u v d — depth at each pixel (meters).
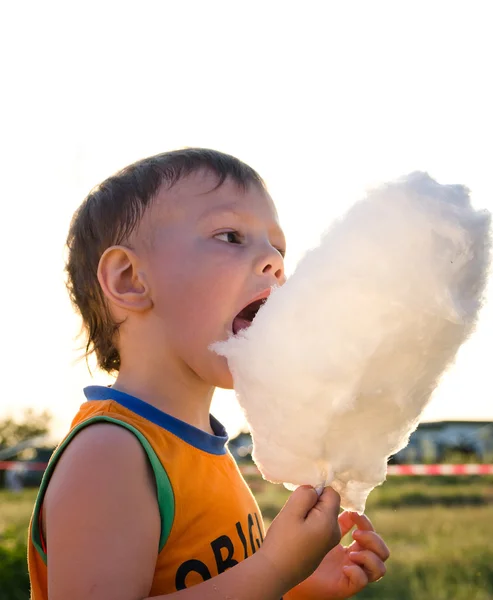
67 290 2.08
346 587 1.90
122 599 1.40
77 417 1.72
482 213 1.45
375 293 1.38
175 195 1.79
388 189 1.46
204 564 1.60
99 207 1.89
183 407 1.76
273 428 1.48
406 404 1.46
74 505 1.45
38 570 1.60
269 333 1.47
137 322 1.77
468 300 1.46
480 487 9.01
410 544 5.66
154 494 1.54
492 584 4.42
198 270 1.71
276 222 1.84
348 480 1.52
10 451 14.67
